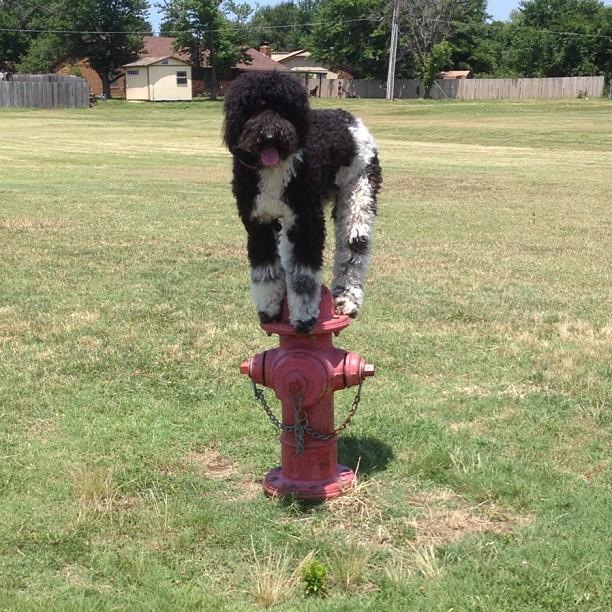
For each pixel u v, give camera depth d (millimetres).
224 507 3342
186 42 53969
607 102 46469
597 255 8570
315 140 3064
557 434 4047
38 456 3756
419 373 4898
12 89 41781
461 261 8156
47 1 60719
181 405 4383
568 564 2928
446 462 3717
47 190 13039
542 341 5438
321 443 3420
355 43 58250
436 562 2943
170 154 19859
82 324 5730
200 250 8383
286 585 2793
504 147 23344
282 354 3346
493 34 68062
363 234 3373
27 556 2992
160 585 2818
